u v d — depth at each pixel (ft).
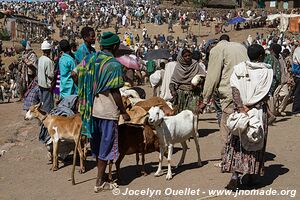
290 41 136.26
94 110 24.23
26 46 50.49
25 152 34.78
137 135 25.98
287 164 27.35
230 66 25.52
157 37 183.83
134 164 29.48
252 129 21.06
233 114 21.48
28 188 26.81
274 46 40.14
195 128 27.09
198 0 251.19
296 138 33.60
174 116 26.16
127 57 42.34
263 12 221.05
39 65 36.19
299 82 43.14
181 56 32.86
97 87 24.04
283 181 24.26
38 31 199.31
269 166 27.07
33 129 41.96
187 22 211.20
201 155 30.42
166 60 75.56
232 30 196.44
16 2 298.76
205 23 221.66
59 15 259.19
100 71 23.89
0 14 190.29
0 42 142.82
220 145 32.83
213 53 25.80
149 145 26.53
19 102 65.10
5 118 50.93
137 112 26.48
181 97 32.73
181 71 32.86
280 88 42.22
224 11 233.55
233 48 25.58
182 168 27.63
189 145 33.32
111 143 24.35
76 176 28.25
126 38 167.43
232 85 21.80
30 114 29.68
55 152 29.37
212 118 43.98
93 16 236.84
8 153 34.71
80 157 28.66
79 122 28.19
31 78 49.29
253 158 21.85
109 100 24.09
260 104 21.65
